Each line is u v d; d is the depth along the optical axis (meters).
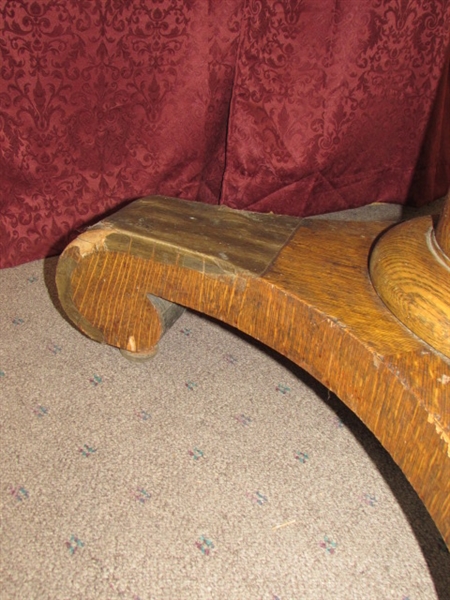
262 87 1.29
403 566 0.85
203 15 1.21
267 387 1.12
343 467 0.98
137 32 1.19
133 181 1.36
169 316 1.07
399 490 0.95
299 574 0.83
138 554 0.83
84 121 1.25
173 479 0.94
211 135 1.37
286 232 1.02
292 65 1.26
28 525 0.86
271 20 1.21
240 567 0.83
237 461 0.98
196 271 0.94
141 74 1.24
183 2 1.19
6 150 1.21
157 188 1.40
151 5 1.17
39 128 1.21
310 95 1.30
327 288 0.89
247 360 1.18
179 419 1.04
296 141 1.35
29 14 1.10
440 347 0.77
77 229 1.36
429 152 1.51
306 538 0.87
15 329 1.21
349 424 1.06
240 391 1.11
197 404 1.08
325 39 1.25
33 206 1.31
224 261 0.92
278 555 0.85
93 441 0.99
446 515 0.72
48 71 1.16
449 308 0.77
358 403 0.83
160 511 0.89
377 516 0.91
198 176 1.42
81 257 1.00
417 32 1.31
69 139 1.26
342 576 0.83
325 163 1.39
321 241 1.00
